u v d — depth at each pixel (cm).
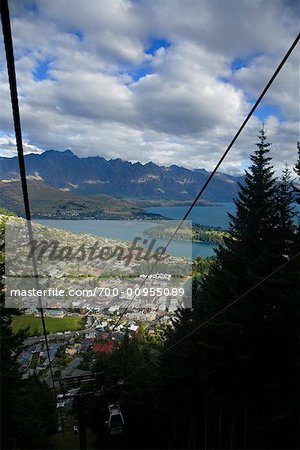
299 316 1581
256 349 1697
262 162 2141
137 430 2883
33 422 2166
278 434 1479
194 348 2158
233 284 1927
